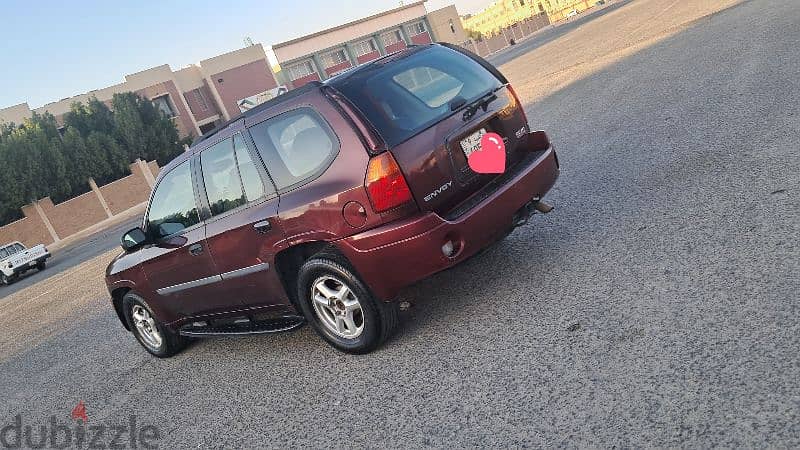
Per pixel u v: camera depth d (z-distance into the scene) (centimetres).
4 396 643
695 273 376
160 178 531
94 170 3981
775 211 420
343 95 394
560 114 1095
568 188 653
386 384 383
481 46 8212
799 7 1234
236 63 5919
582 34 3272
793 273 336
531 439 282
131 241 517
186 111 5512
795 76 750
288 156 414
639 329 338
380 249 380
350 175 380
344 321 425
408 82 413
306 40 6744
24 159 3612
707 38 1323
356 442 334
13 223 3478
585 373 316
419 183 379
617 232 486
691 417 258
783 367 267
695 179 542
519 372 340
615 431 266
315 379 426
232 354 536
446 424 319
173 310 550
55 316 1026
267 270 442
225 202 460
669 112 816
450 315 441
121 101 4412
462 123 409
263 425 390
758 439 234
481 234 393
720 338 304
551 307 400
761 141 573
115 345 699
